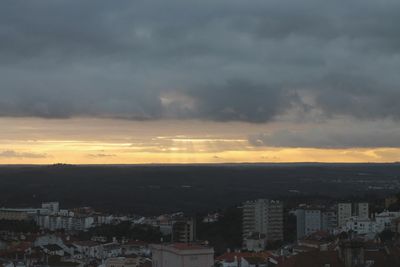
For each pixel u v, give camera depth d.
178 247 135.50
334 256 123.75
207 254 132.62
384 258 126.31
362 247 122.38
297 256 126.12
